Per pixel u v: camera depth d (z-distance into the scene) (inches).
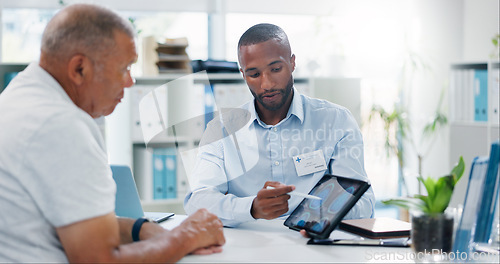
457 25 207.5
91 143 50.5
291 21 200.2
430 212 49.2
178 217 73.6
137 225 58.3
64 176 48.4
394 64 207.3
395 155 203.0
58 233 49.9
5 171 50.0
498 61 162.6
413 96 207.9
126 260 49.3
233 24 194.9
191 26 189.8
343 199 58.4
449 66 177.5
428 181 49.6
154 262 50.3
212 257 52.2
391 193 209.6
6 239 51.2
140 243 51.4
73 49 51.7
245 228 65.9
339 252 53.3
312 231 58.3
